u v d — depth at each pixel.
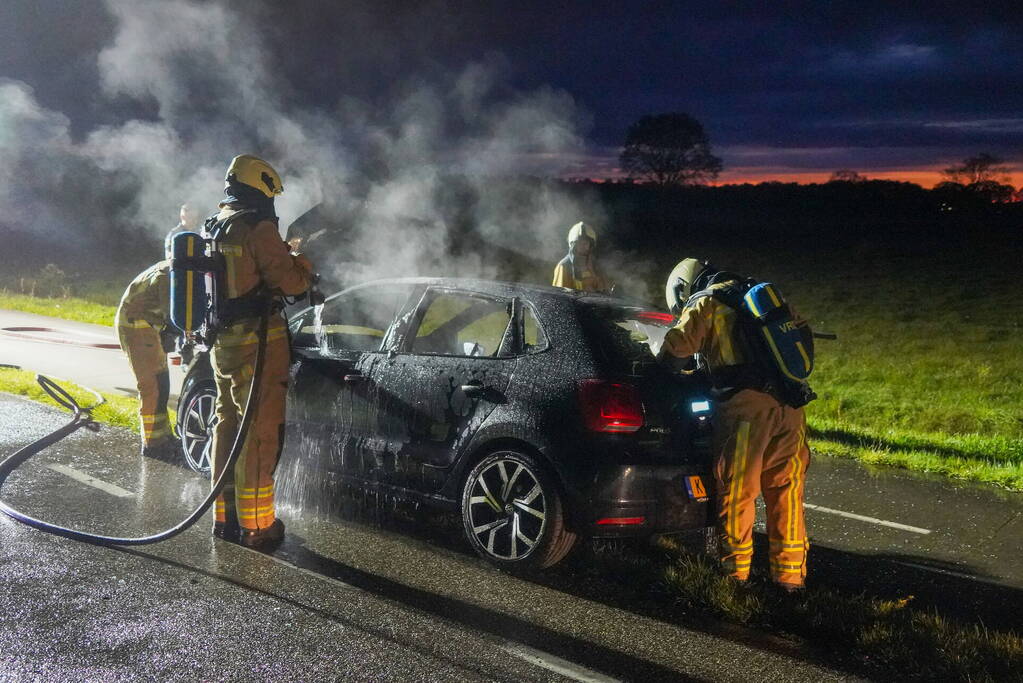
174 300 4.71
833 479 7.38
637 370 4.69
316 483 5.97
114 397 8.79
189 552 4.77
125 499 5.61
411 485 5.18
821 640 4.01
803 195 67.25
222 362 4.90
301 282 4.95
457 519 5.54
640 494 4.48
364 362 5.50
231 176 4.93
